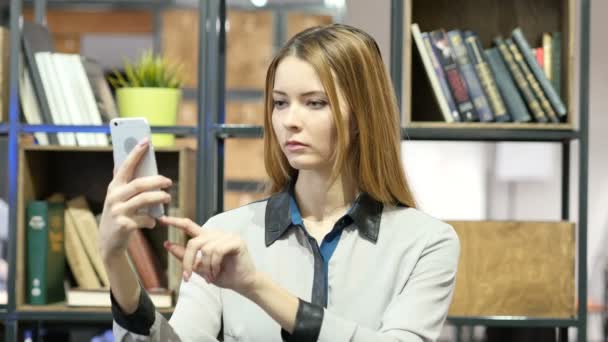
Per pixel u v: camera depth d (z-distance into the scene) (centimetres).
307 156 133
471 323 239
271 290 115
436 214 500
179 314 138
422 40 240
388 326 132
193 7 519
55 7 521
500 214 512
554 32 261
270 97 142
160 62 263
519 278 241
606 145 496
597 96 489
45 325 288
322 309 118
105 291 243
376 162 141
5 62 249
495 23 266
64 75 248
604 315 484
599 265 504
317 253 139
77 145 251
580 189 239
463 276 241
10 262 242
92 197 276
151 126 242
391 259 140
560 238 242
